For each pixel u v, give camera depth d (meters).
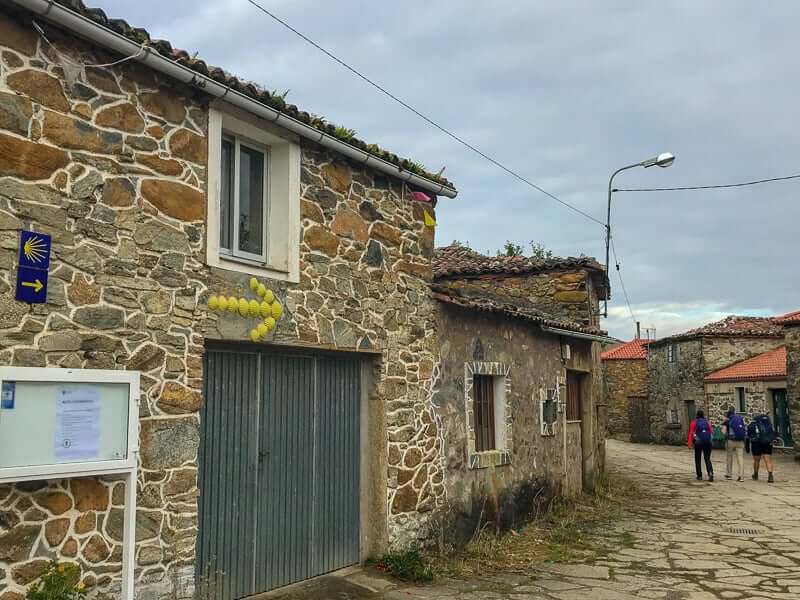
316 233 6.84
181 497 5.34
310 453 7.00
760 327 28.86
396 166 7.74
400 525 7.74
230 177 6.34
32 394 4.23
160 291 5.30
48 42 4.70
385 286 7.75
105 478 4.83
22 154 4.53
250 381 6.40
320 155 6.96
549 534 9.84
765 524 10.86
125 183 5.12
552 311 14.10
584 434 13.97
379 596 6.62
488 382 10.13
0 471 4.02
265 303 6.17
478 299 9.80
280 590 6.51
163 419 5.24
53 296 4.63
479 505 9.25
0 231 4.39
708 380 27.48
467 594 6.81
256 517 6.35
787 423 24.08
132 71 5.23
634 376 36.78
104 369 4.84
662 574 7.79
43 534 4.48
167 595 5.18
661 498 13.61
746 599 6.86
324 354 7.22
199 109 5.71
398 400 7.86
